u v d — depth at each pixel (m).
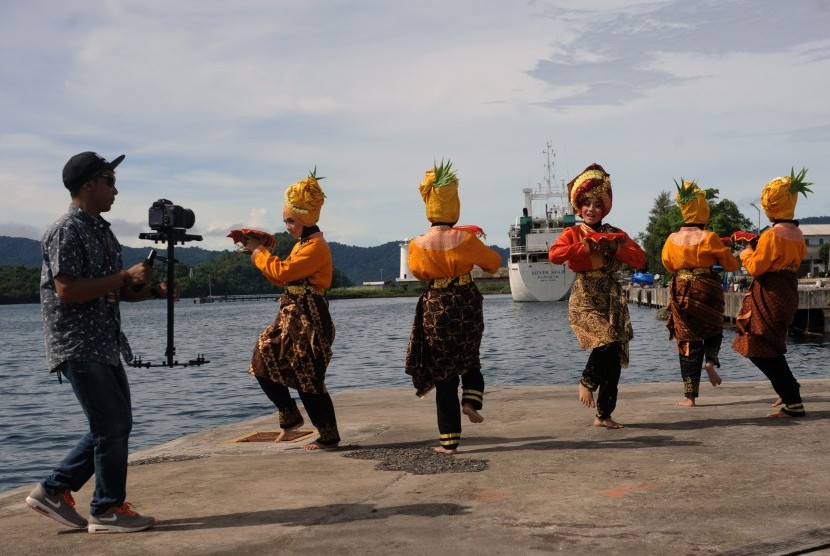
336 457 5.80
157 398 22.11
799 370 24.30
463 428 6.91
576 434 6.28
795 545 3.32
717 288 7.42
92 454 4.04
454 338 5.57
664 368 25.89
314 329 5.96
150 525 4.00
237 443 6.71
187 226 4.46
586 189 6.29
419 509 4.14
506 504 4.17
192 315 120.31
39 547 3.77
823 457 5.08
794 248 6.56
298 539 3.69
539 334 47.31
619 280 6.41
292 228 5.99
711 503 4.05
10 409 20.61
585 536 3.58
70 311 3.85
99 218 4.01
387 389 10.50
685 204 7.41
